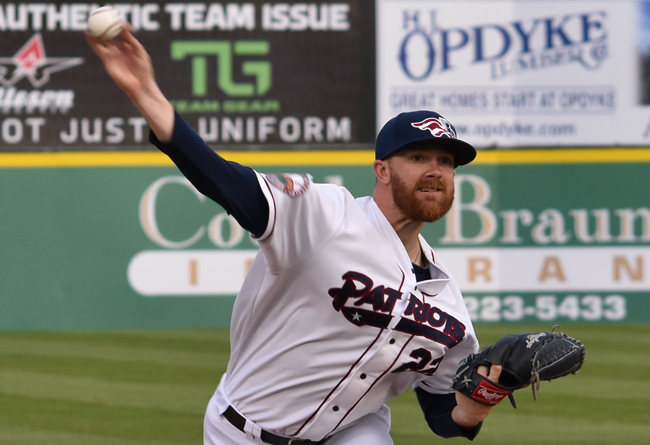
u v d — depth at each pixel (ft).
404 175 26.03
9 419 58.54
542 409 62.80
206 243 99.81
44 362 79.15
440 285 27.27
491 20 99.91
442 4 99.96
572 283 100.37
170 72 100.17
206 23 100.12
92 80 99.55
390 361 26.76
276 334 26.55
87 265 99.09
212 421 29.40
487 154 100.58
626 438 54.85
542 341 26.45
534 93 100.12
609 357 81.71
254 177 22.94
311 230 24.38
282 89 100.99
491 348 26.53
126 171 99.40
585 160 100.22
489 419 59.98
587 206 100.32
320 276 24.99
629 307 100.17
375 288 25.40
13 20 98.78
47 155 98.89
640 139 99.91
